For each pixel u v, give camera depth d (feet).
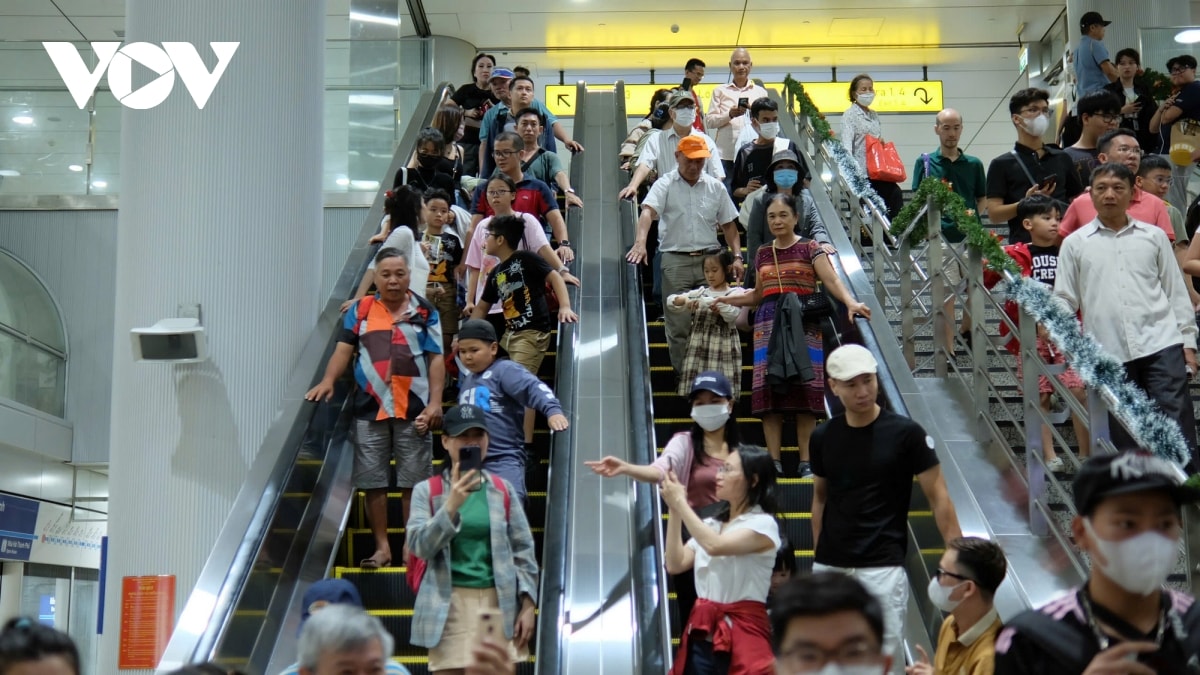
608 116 37.58
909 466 13.97
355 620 8.33
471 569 14.30
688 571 15.43
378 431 19.35
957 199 20.03
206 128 21.84
